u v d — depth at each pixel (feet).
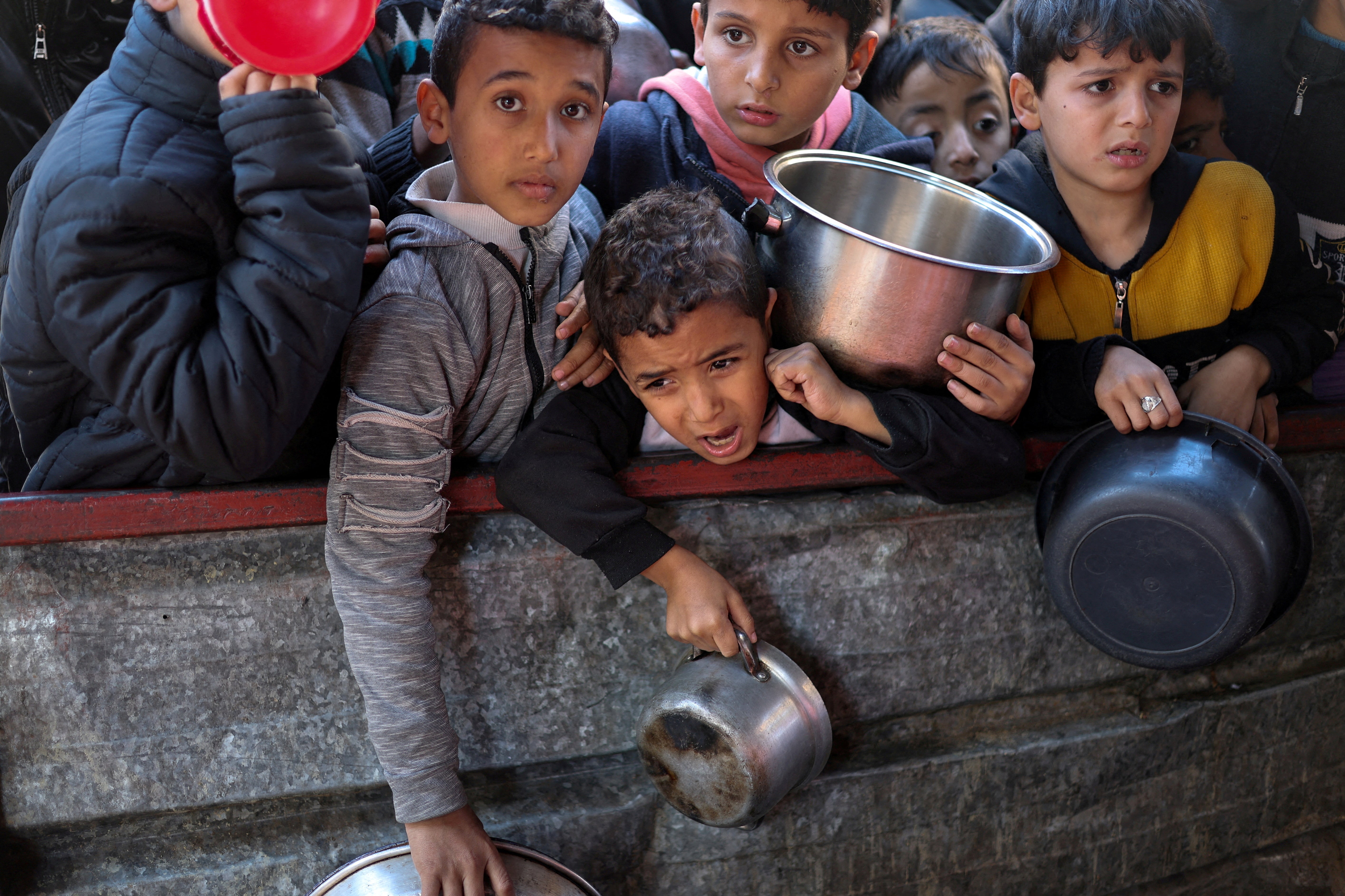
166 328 3.87
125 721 4.78
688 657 5.08
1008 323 4.83
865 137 6.91
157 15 4.12
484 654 5.11
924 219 5.69
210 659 4.79
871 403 4.74
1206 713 6.26
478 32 4.37
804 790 5.60
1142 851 6.43
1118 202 5.78
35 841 4.95
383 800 5.32
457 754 4.71
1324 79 7.00
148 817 5.04
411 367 4.44
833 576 5.41
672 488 5.01
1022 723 6.09
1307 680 6.53
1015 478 5.01
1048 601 5.80
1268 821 6.73
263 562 4.74
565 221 5.13
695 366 4.46
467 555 4.95
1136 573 4.98
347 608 4.42
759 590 5.32
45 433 4.73
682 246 4.36
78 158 3.87
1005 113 7.62
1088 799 6.17
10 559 4.49
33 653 4.61
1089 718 6.17
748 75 5.79
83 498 4.43
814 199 5.52
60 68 6.55
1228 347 5.92
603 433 4.85
